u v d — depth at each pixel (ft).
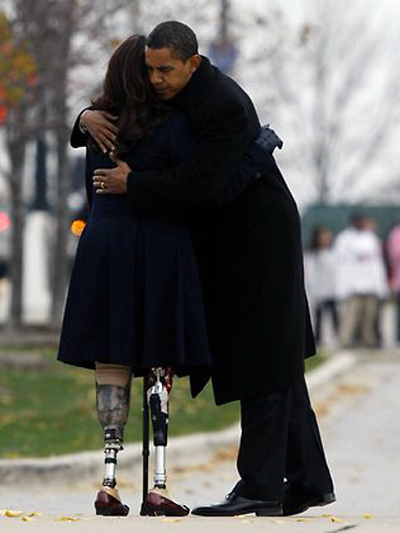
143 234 67.10
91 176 68.69
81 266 67.67
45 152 306.35
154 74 66.39
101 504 68.13
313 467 71.56
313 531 61.93
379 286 253.44
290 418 70.59
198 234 68.59
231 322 68.28
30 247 323.37
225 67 223.92
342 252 253.44
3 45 166.61
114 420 68.33
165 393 68.44
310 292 261.85
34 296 322.55
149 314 66.74
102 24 199.41
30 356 182.09
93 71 201.46
